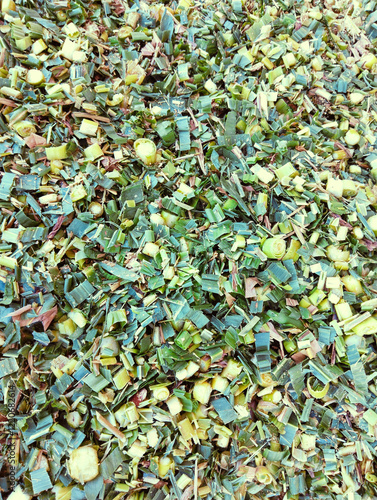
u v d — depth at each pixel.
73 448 0.28
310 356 0.32
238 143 0.37
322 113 0.41
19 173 0.33
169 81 0.38
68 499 0.28
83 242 0.32
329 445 0.32
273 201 0.35
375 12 0.51
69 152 0.34
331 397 0.32
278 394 0.31
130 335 0.30
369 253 0.37
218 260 0.33
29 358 0.30
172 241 0.33
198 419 0.31
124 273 0.31
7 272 0.31
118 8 0.43
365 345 0.33
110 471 0.28
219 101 0.39
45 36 0.38
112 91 0.37
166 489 0.29
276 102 0.40
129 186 0.34
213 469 0.31
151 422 0.29
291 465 0.31
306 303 0.33
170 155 0.36
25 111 0.34
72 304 0.31
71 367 0.30
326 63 0.44
